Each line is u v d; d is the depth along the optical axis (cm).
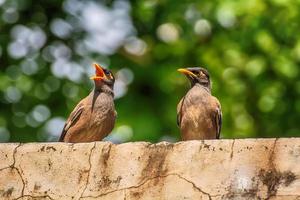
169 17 1975
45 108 2005
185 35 1969
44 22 2109
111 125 1353
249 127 1933
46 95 2014
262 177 919
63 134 1339
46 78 2033
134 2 2075
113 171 972
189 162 948
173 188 943
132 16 2075
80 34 2103
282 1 1847
